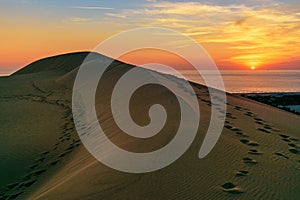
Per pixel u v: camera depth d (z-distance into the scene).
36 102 24.38
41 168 11.38
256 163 7.94
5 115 20.09
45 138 14.94
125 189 6.34
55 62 50.34
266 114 16.52
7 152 13.20
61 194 6.58
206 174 7.00
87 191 6.43
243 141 9.92
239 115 14.45
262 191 6.41
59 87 30.17
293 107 34.28
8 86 32.62
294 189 6.62
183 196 6.02
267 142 10.22
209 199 5.94
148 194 6.09
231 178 6.90
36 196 7.74
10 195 9.27
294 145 10.33
